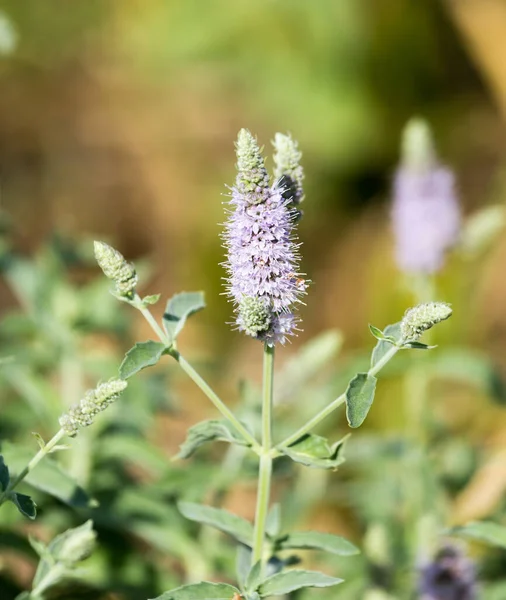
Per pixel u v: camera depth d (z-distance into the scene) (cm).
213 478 60
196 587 47
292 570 48
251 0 128
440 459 71
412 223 69
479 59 129
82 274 98
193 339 112
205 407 90
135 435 63
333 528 81
